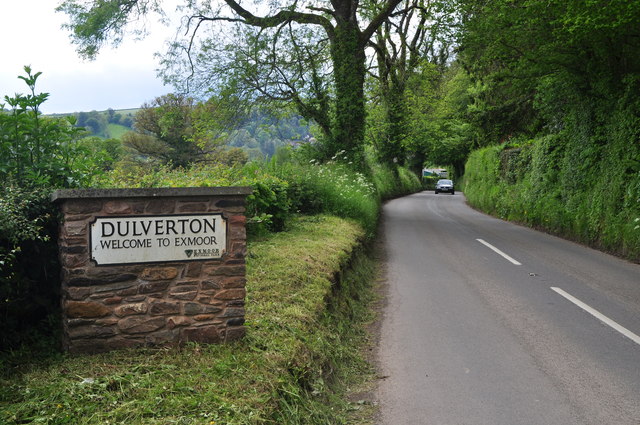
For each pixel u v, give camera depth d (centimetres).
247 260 788
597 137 1667
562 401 485
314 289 684
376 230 1889
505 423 445
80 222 458
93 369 417
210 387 391
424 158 7219
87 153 609
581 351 618
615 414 457
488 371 563
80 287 457
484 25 1623
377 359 614
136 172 920
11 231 446
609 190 1501
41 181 527
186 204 485
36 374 404
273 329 529
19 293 471
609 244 1415
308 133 2817
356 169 2548
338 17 2570
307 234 1117
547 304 841
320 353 531
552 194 2023
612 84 1582
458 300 880
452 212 3077
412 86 3503
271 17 2377
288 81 2467
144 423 334
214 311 491
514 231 1981
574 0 1309
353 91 2566
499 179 3106
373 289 997
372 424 452
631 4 1210
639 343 646
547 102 2042
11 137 552
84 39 2395
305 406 429
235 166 1241
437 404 486
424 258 1332
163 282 479
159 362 439
